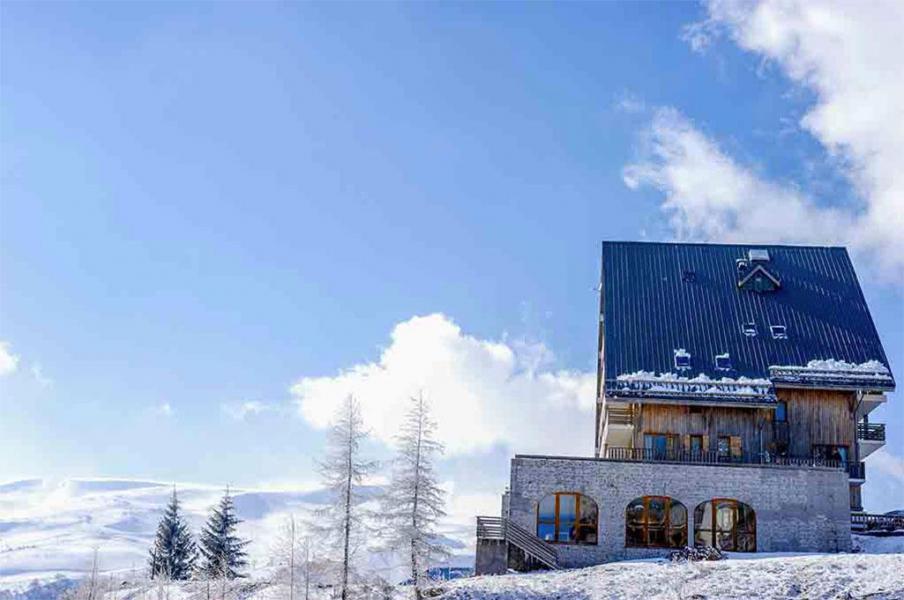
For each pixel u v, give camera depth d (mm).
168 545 87312
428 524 51219
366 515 50906
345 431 51531
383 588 50469
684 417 64312
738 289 70812
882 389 63875
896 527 60344
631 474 58094
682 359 65625
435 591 49594
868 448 68438
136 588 64812
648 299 69688
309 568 51031
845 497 57531
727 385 64000
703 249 74062
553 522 57938
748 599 43812
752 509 57750
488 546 56312
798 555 54938
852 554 52750
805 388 64562
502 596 47125
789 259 73562
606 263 72438
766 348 66500
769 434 63812
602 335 74188
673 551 55469
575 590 47125
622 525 57406
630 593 46031
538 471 58281
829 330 67812
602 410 72438
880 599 42156
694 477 58000
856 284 71312
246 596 55500
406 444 51875
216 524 86250
